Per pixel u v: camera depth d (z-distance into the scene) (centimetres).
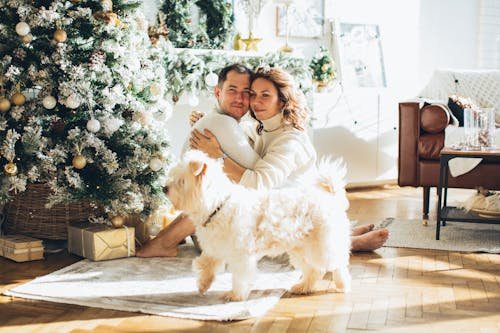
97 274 277
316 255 236
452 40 638
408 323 221
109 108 303
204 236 232
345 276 253
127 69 311
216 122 268
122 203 304
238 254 230
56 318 226
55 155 290
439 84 529
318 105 508
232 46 496
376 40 591
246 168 267
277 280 269
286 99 268
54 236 325
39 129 288
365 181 541
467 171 397
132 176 312
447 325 220
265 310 233
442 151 345
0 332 213
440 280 273
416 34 618
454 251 324
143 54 328
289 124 271
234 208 226
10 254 305
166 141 319
